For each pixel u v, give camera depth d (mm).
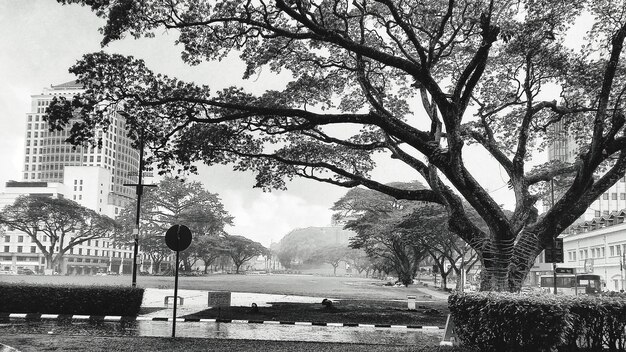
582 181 16812
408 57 19625
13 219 97375
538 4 18906
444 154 16719
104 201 147250
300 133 23625
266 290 45406
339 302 30359
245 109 17062
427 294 43969
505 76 22188
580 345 9875
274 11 16812
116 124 158375
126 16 14781
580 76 21000
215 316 20578
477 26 20656
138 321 18609
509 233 16953
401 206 62281
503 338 9773
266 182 24594
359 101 24688
